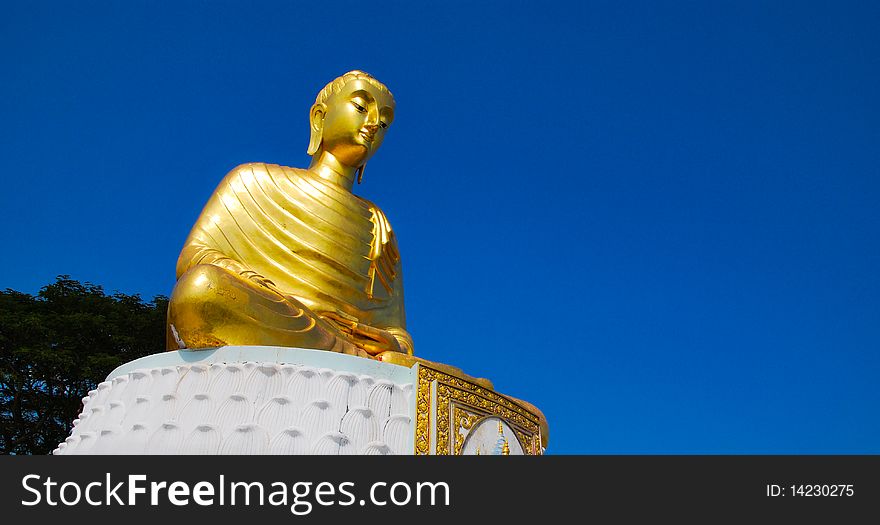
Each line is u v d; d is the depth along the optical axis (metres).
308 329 9.98
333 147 13.29
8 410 22.09
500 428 10.15
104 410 9.89
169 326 9.93
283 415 8.78
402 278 13.62
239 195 12.04
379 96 13.44
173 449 8.68
